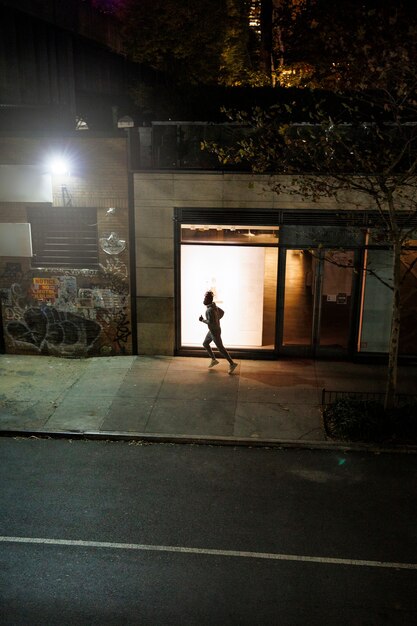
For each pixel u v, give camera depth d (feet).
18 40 54.54
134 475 30.19
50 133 42.14
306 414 36.63
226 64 68.13
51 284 45.27
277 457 32.19
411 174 33.47
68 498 28.02
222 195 42.22
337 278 43.78
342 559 23.73
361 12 54.60
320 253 43.01
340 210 41.81
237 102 52.70
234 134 45.70
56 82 60.85
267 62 65.72
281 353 45.83
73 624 20.27
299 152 41.01
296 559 23.72
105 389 40.37
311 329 45.09
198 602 21.35
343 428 33.76
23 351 46.96
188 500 27.86
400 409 34.94
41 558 23.67
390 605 21.27
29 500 27.81
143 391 40.04
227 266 44.04
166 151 46.42
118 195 42.80
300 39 69.10
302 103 51.47
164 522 26.12
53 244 44.78
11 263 45.19
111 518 26.40
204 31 62.64
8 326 46.52
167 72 63.16
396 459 31.81
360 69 40.16
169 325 45.44
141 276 44.52
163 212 42.91
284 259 43.39
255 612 20.89
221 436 34.01
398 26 48.55
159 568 23.15
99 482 29.50
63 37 61.46
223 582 22.40
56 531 25.43
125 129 41.63
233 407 37.65
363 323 44.29
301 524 26.03
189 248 43.91
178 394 39.52
